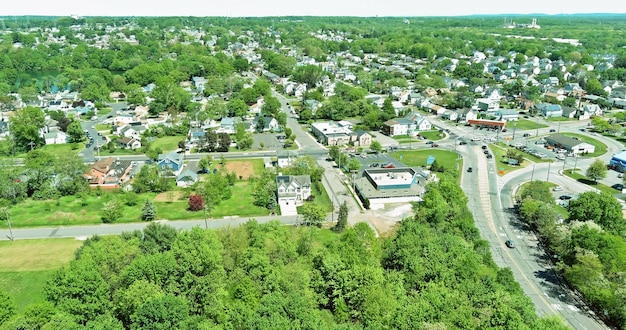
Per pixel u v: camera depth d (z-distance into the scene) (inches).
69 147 5684.1
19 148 5526.6
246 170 4849.9
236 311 2046.0
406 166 4815.5
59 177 4143.7
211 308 2097.7
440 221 3174.2
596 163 4488.2
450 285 2367.1
